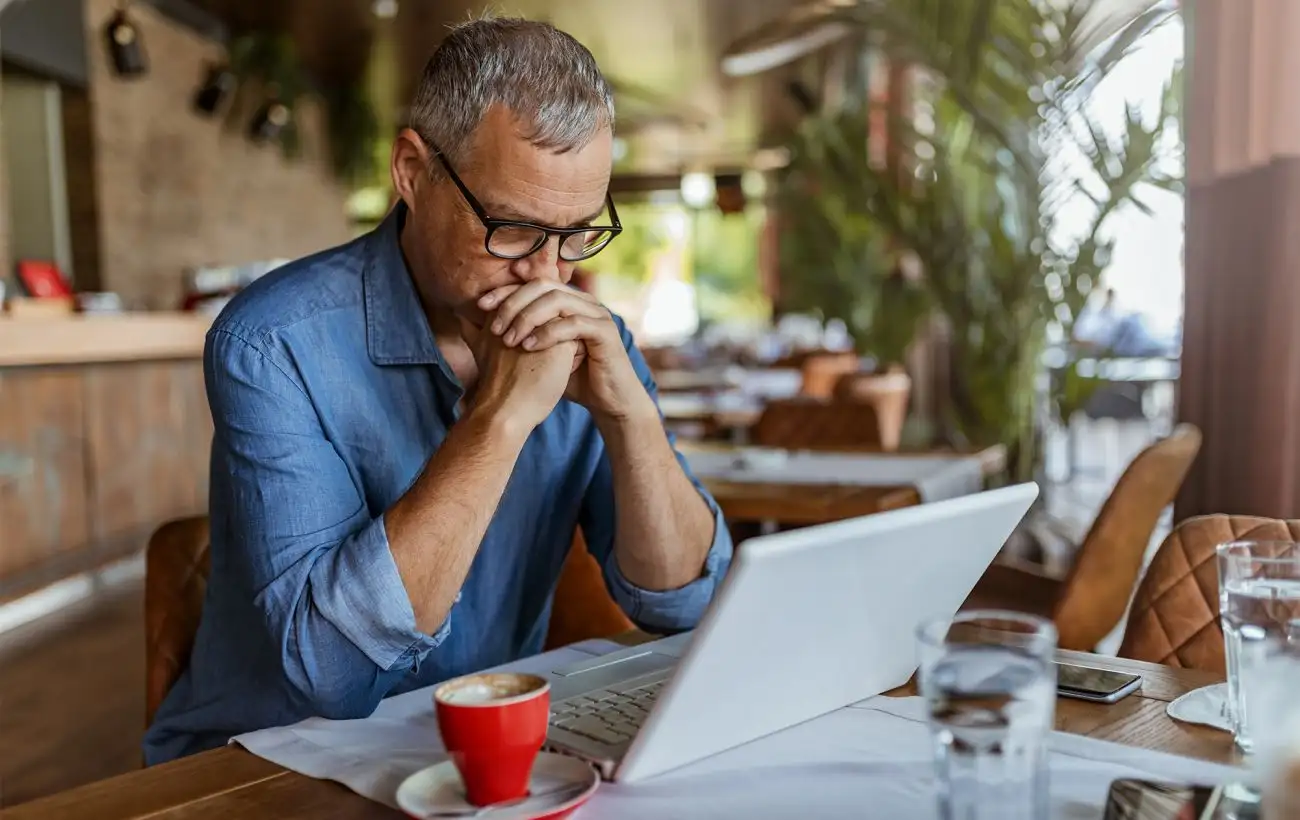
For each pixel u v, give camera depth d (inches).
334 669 37.6
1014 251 148.4
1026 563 144.0
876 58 247.8
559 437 50.8
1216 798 25.4
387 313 45.6
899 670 36.0
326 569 38.0
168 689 49.0
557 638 62.7
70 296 155.7
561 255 43.1
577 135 40.4
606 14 264.5
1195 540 48.1
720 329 504.7
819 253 248.2
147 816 28.3
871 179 164.6
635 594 47.7
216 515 45.5
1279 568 30.3
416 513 38.2
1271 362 85.0
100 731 108.0
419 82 43.3
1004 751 22.3
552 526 51.8
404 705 37.7
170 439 197.8
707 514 48.5
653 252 647.8
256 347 42.5
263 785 30.2
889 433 178.4
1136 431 309.7
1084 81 137.3
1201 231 97.4
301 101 332.5
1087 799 27.5
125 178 240.2
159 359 193.2
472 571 48.6
